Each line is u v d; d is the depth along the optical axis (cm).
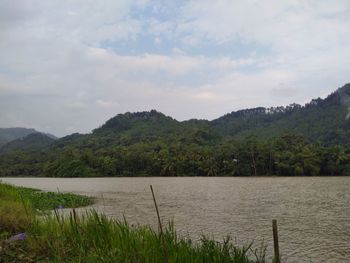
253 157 13625
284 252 1886
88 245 971
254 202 4222
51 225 1142
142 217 2969
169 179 11844
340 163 12581
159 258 827
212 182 9275
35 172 19188
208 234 2277
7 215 1258
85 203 4066
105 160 16112
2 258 894
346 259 1775
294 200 4409
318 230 2448
